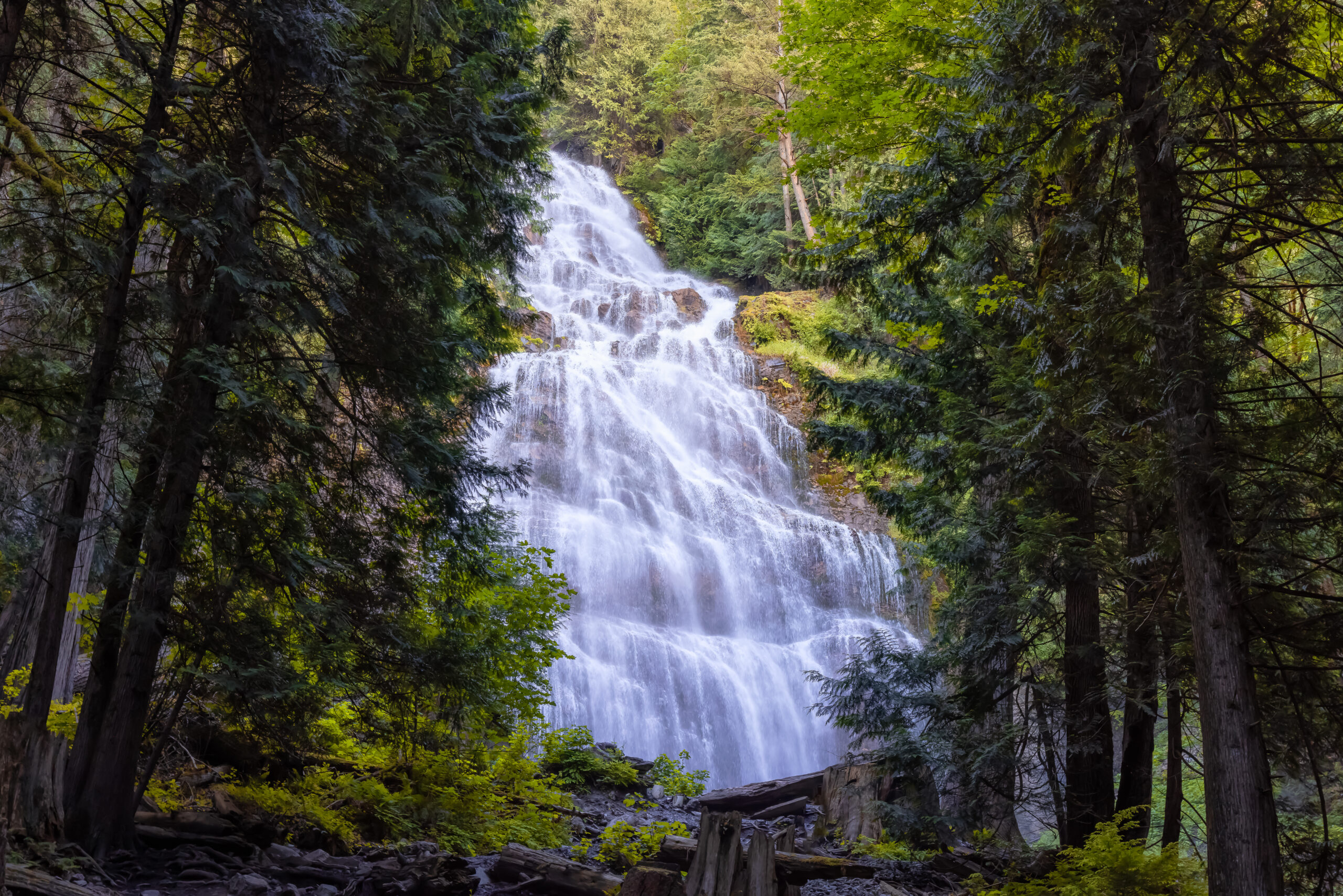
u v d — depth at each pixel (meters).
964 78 9.00
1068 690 9.92
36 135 7.08
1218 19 6.23
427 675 8.70
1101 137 6.67
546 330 36.66
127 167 7.19
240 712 7.86
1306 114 6.44
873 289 11.86
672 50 48.06
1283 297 7.36
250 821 7.88
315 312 7.89
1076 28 6.55
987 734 10.40
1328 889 6.88
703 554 27.70
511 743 11.59
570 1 51.91
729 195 46.94
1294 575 7.17
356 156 8.40
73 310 7.45
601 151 52.12
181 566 7.65
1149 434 8.09
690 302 41.78
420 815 9.52
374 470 8.98
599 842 10.71
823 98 11.54
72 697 9.02
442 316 9.59
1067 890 7.47
